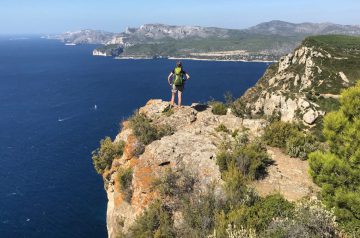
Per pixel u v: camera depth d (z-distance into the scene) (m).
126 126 27.47
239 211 13.95
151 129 22.50
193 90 196.00
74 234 47.81
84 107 142.62
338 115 15.18
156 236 15.26
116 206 20.88
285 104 62.09
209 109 28.20
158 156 19.05
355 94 15.13
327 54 110.62
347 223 13.25
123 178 20.94
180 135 21.28
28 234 47.78
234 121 25.06
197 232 14.35
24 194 61.09
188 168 18.08
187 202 16.22
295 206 14.07
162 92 189.38
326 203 13.95
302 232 12.30
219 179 17.28
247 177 17.61
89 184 65.62
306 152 20.59
